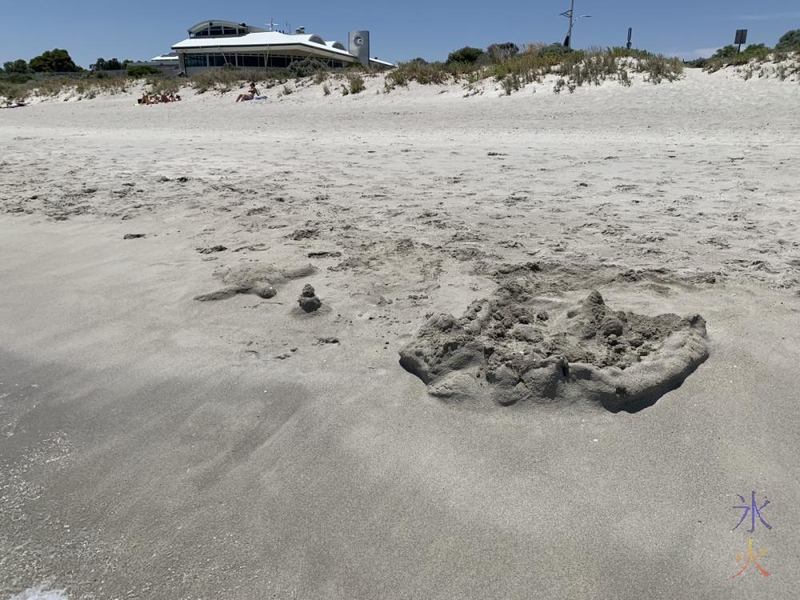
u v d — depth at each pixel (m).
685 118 12.67
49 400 2.91
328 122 15.61
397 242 4.84
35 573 1.98
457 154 9.63
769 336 3.06
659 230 4.97
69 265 4.67
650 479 2.23
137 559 2.01
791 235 4.74
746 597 1.79
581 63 17.50
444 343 2.87
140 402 2.84
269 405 2.76
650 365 2.72
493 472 2.29
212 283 4.09
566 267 4.10
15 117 21.16
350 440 2.50
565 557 1.93
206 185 7.33
